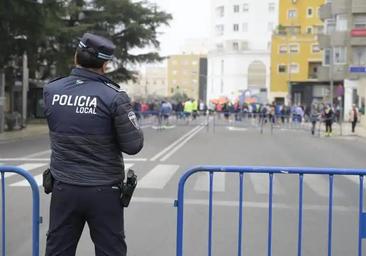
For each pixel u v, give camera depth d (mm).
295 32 94812
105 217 3713
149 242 6988
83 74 3762
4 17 24016
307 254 6594
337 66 57031
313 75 89688
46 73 43219
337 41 56562
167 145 22906
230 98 115938
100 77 3762
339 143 26469
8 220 8094
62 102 3709
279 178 12805
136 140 3744
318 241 7191
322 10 61469
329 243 5223
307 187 11586
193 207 9234
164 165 15359
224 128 40125
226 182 12031
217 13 124062
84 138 3662
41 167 14766
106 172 3703
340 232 7699
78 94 3689
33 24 25156
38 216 4852
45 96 3809
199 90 151375
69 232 3791
